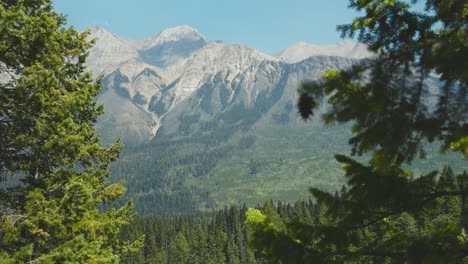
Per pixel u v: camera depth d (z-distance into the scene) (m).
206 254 97.94
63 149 10.68
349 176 5.50
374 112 3.56
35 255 10.08
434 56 3.47
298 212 101.12
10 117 10.30
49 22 9.72
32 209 9.68
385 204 5.42
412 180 5.49
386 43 5.56
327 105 3.52
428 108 3.55
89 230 10.65
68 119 10.43
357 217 5.43
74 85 12.41
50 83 9.66
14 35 9.28
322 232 5.47
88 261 9.73
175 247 103.38
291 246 5.42
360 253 5.42
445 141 4.22
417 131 3.93
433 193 5.43
